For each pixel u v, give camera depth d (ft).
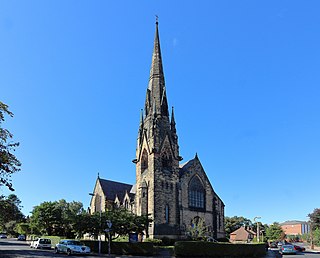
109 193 308.81
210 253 175.22
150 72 284.20
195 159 278.26
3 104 102.01
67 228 299.17
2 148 102.22
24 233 424.05
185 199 258.16
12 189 104.17
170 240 233.96
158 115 265.54
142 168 263.70
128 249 183.21
